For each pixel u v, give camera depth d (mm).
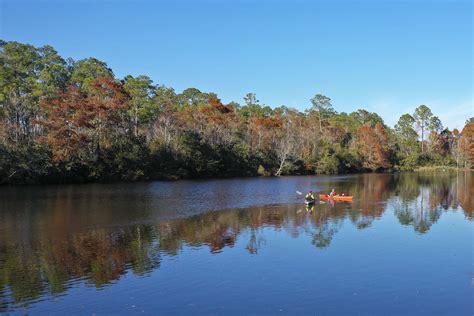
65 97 64500
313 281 15977
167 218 30406
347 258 19141
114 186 55750
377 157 114750
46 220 29047
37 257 19672
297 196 45969
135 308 13562
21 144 56938
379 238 23328
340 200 42156
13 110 63312
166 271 17375
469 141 123812
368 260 18828
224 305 13742
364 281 15984
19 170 53469
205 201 40688
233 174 87438
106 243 22422
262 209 35406
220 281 16047
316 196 46062
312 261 18688
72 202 38500
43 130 64875
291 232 25250
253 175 90562
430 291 14883
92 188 52344
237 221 29250
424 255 19578
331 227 26766
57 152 57750
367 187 60000
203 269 17609
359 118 171500
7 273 17281
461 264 18156
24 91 83500
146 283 15914
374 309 13375
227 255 19844
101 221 28922
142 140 73875
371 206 37344
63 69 99000
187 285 15625
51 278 16641
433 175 96562
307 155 104062
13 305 13891
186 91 138000
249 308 13477
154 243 22391
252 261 18750
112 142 67188
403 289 15102
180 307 13609
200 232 25328
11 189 50000
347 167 109750
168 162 74062
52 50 108688
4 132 55031
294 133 109625
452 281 15953
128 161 66375
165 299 14297
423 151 137500
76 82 99000
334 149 110062
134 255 19984
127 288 15383
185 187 56406
